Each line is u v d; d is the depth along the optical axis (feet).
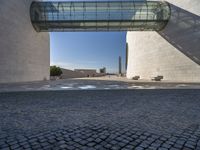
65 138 13.85
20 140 13.51
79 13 94.02
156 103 28.09
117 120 18.66
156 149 11.96
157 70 105.40
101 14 93.61
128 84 68.80
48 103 28.25
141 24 95.35
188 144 12.73
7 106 25.94
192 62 74.23
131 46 167.63
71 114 21.18
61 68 212.64
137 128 16.12
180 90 45.37
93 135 14.43
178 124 17.29
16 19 78.33
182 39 80.69
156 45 106.42
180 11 82.48
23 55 85.46
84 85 65.26
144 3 95.91
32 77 97.14
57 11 94.94
